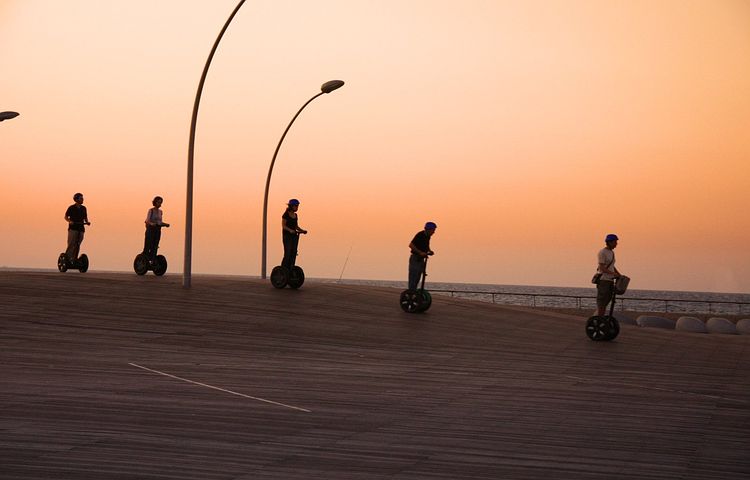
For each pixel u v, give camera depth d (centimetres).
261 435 788
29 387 1003
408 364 1410
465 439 806
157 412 879
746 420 976
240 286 2344
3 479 602
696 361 1645
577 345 1817
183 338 1566
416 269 2128
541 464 710
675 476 682
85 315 1747
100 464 654
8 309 1764
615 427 901
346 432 819
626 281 1916
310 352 1501
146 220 2561
